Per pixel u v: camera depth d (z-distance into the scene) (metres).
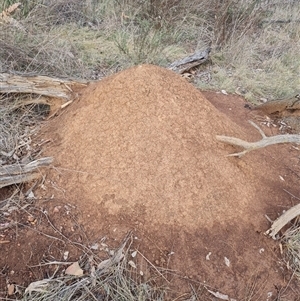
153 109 1.58
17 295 1.27
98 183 1.49
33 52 2.32
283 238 1.51
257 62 2.91
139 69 1.65
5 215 1.45
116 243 1.38
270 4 3.60
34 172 1.56
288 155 1.93
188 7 3.23
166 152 1.52
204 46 2.96
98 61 2.59
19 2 2.83
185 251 1.39
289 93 2.52
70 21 2.98
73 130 1.66
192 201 1.47
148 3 3.08
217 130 1.66
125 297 1.26
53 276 1.31
